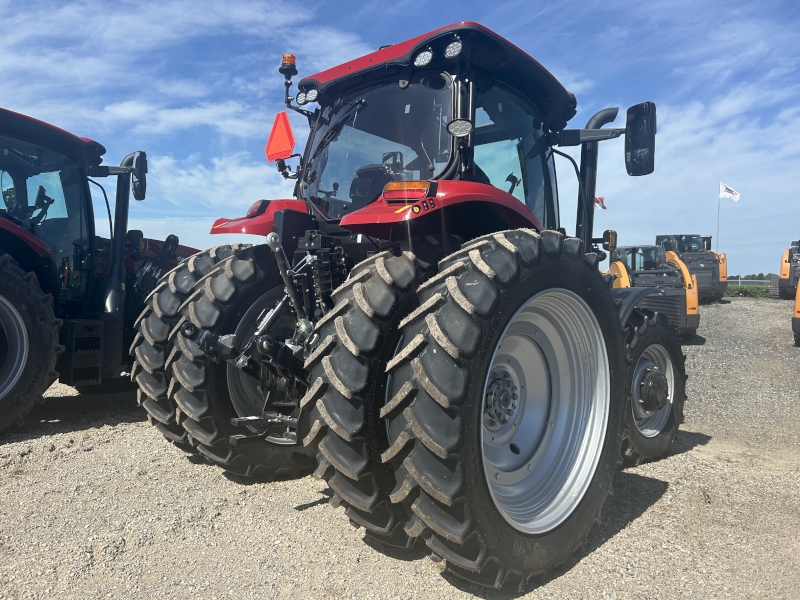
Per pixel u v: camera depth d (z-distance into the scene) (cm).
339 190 314
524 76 314
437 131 285
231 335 278
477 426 196
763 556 234
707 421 486
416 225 255
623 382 274
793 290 1697
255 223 316
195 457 347
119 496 282
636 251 1348
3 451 350
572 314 257
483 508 196
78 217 499
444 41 282
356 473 209
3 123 450
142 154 512
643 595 205
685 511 282
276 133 335
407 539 224
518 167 324
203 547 232
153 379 325
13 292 398
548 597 204
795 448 410
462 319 197
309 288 270
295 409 272
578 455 256
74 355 442
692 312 911
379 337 212
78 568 210
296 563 221
